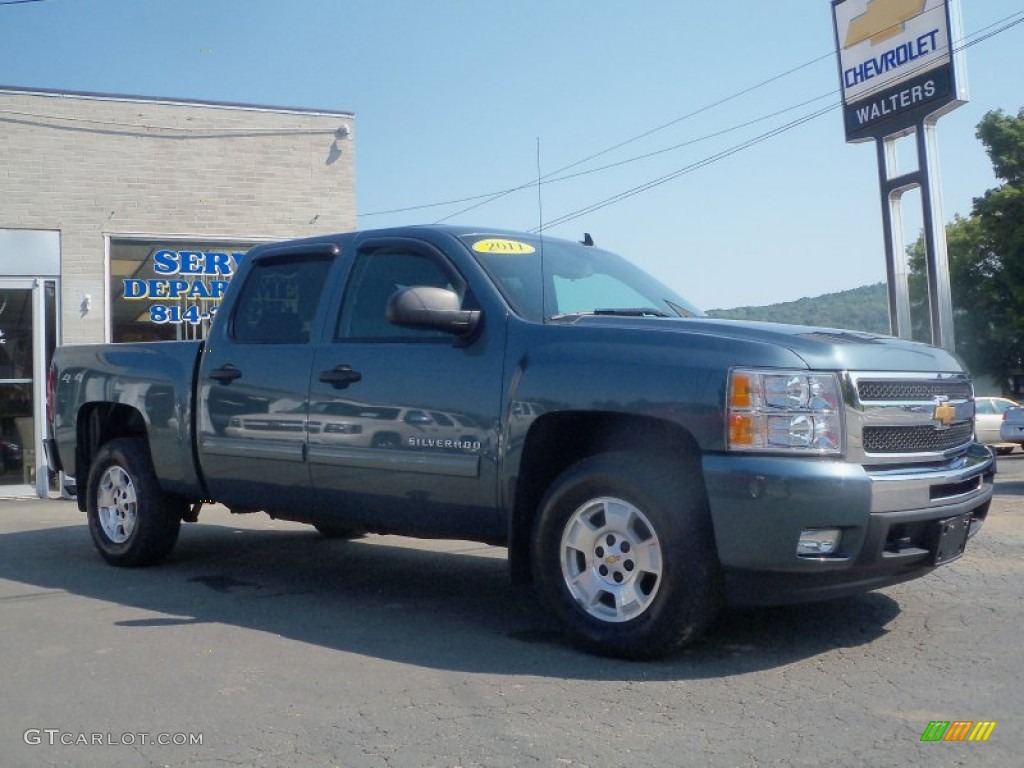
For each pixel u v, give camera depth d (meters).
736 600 4.72
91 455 8.03
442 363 5.59
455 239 5.89
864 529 4.62
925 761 3.75
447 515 5.63
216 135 14.38
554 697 4.49
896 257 17.11
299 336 6.40
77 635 5.68
